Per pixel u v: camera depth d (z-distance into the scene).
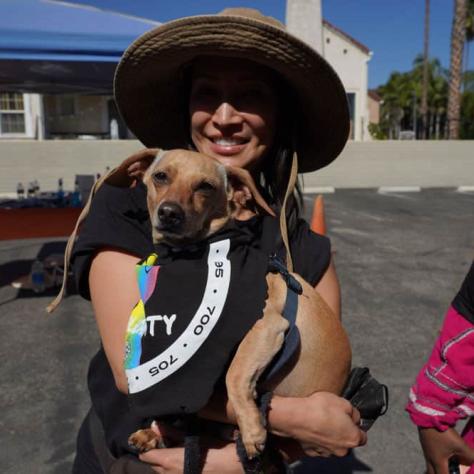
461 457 1.94
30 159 14.23
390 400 3.80
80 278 1.65
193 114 1.88
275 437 1.58
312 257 1.81
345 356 1.68
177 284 1.49
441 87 41.53
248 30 1.64
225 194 1.84
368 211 12.40
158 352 1.42
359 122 25.00
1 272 6.94
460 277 6.98
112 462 1.66
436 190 17.02
